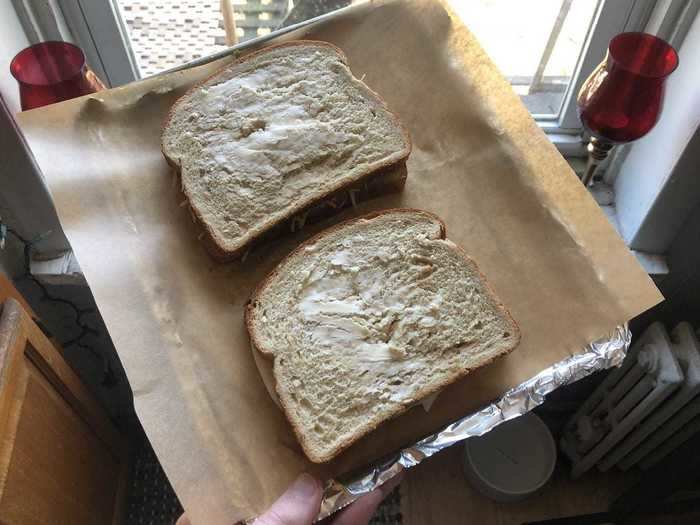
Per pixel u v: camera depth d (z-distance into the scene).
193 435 0.29
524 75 0.43
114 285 0.31
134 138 0.34
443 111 0.36
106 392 0.52
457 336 0.32
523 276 0.33
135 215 0.33
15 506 0.33
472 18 0.42
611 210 0.43
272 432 0.30
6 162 0.35
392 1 0.37
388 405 0.30
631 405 0.43
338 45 0.37
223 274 0.33
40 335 0.34
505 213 0.34
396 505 0.52
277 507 0.28
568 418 0.55
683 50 0.36
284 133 0.34
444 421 0.31
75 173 0.33
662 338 0.40
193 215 0.33
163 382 0.30
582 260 0.33
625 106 0.33
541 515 0.53
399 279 0.33
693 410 0.42
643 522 0.49
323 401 0.31
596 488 0.54
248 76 0.35
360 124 0.35
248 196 0.33
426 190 0.35
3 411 0.31
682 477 0.42
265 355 0.31
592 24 0.38
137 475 0.52
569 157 0.44
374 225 0.33
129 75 0.40
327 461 0.30
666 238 0.40
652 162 0.39
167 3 0.39
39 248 0.40
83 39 0.37
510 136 0.35
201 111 0.34
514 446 0.52
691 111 0.35
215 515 0.28
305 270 0.32
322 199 0.34
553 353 0.32
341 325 0.32
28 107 0.34
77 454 0.41
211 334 0.31
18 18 0.35
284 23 0.41
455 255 0.33
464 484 0.53
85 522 0.42
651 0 0.36
